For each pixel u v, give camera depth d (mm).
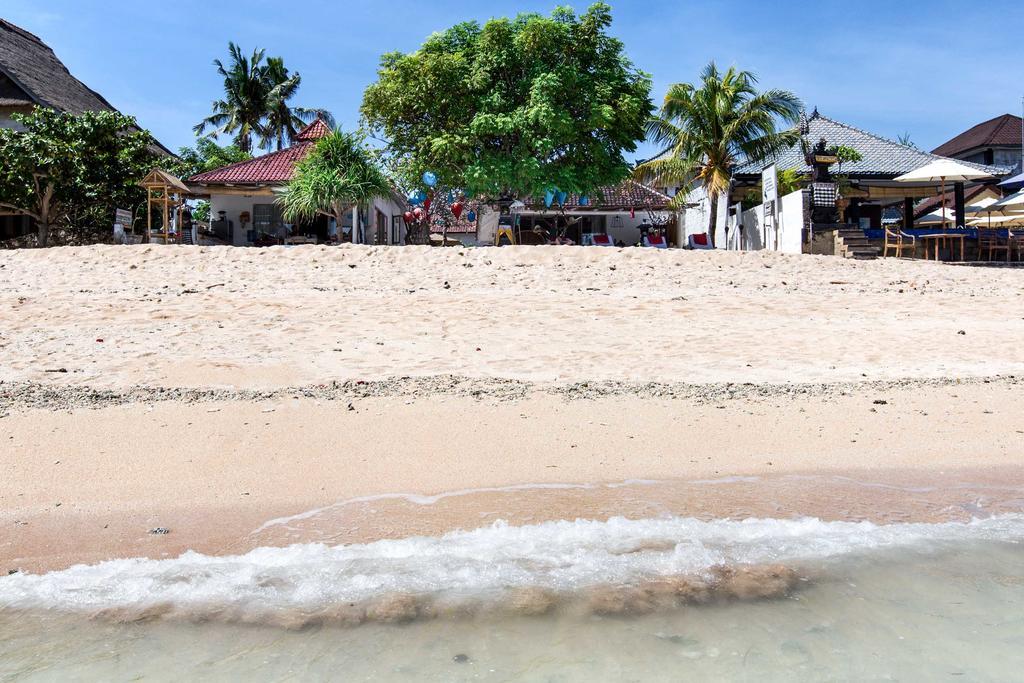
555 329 11258
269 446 6023
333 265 15648
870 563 3916
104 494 4938
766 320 12055
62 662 2900
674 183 30109
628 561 3885
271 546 4082
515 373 8898
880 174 32062
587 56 24781
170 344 9805
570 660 2951
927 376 8836
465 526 4398
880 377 8789
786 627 3250
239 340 10125
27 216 26578
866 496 5008
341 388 7918
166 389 7730
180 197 23641
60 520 4477
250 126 53781
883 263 17656
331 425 6613
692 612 3371
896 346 10453
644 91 25453
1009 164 47875
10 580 3621
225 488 5086
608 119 23406
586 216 32844
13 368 8523
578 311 12352
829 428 6703
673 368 9266
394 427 6590
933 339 10828
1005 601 3514
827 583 3680
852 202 29812
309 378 8461
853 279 15719
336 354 9633
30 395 7328
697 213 32000
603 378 8695
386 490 5066
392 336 10656
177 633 3139
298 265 15602
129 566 3799
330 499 4883
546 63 24234
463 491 5055
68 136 23250
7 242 23797
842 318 12266
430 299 12984
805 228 21109
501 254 16844
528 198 27156
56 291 12961
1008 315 12555
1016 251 21688
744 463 5746
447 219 32312
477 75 23734
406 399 7535
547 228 30641
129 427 6434
